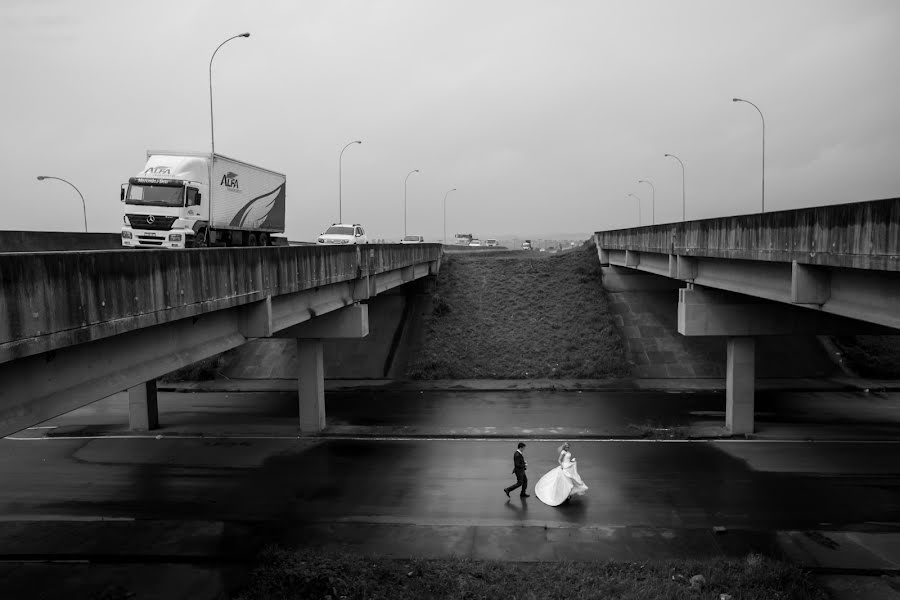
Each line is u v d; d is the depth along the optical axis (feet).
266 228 114.32
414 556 46.19
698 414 86.58
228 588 42.45
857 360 108.58
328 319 78.74
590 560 45.78
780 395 96.12
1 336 25.61
